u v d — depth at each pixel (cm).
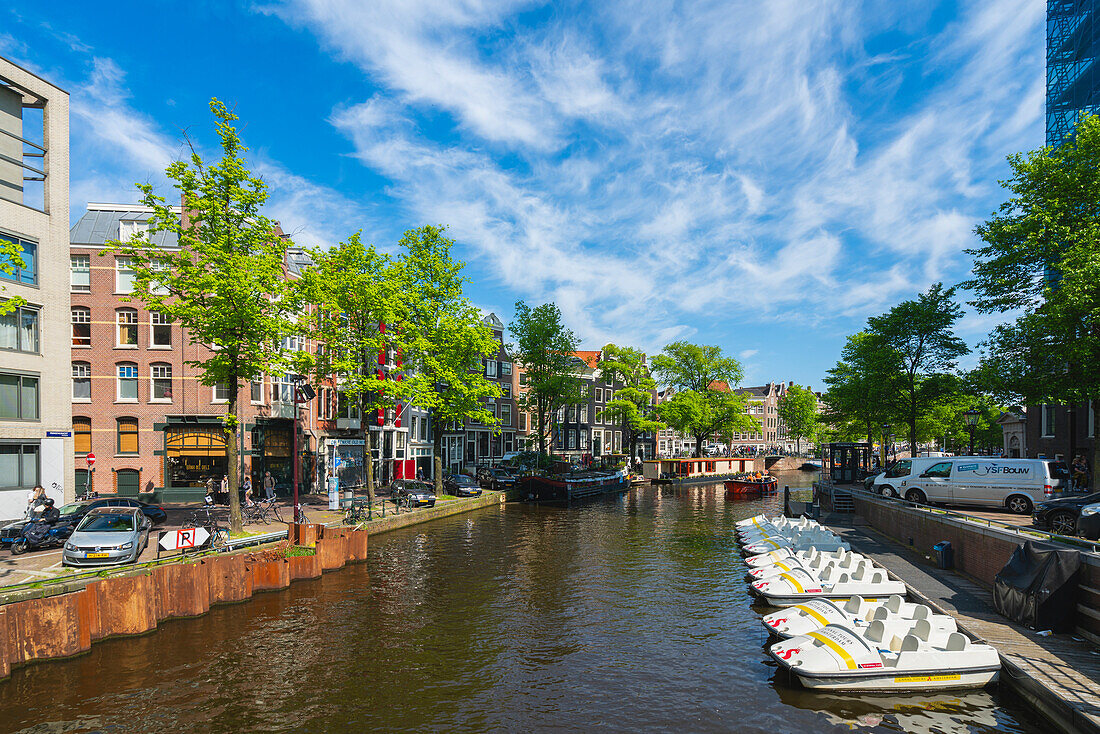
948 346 3219
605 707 1037
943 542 1781
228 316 1866
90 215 3066
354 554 2083
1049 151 1983
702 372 6631
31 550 1659
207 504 2344
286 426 3253
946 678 1050
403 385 2789
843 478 3909
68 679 1113
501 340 5466
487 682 1136
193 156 1881
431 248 3131
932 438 5450
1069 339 1791
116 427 2884
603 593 1745
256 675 1152
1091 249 1703
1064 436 3080
